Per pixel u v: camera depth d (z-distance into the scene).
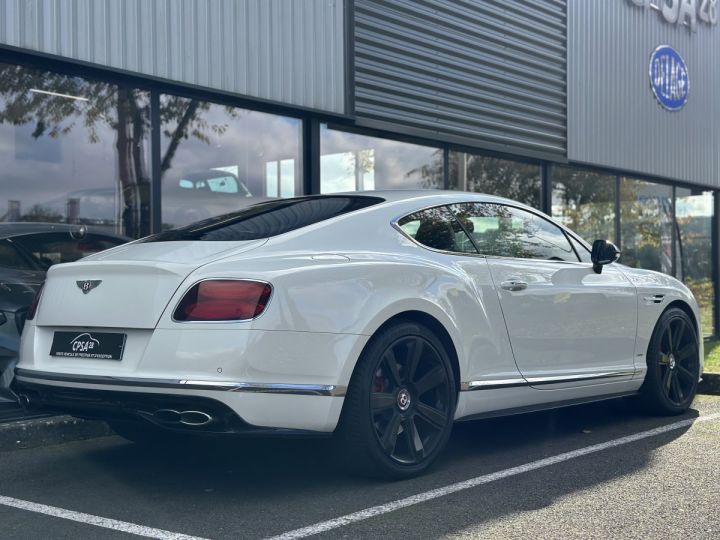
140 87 6.32
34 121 5.74
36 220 5.71
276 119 7.35
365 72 7.97
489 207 4.95
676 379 6.03
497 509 3.57
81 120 6.00
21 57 5.62
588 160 10.85
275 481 4.04
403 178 8.55
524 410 4.77
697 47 13.09
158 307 3.52
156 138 6.41
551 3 10.30
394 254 4.18
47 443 4.97
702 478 4.12
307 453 4.64
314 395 3.57
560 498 3.75
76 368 3.71
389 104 8.20
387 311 3.88
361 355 3.80
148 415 3.53
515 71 9.73
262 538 3.20
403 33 8.35
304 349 3.56
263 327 3.45
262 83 7.03
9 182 5.59
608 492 3.85
